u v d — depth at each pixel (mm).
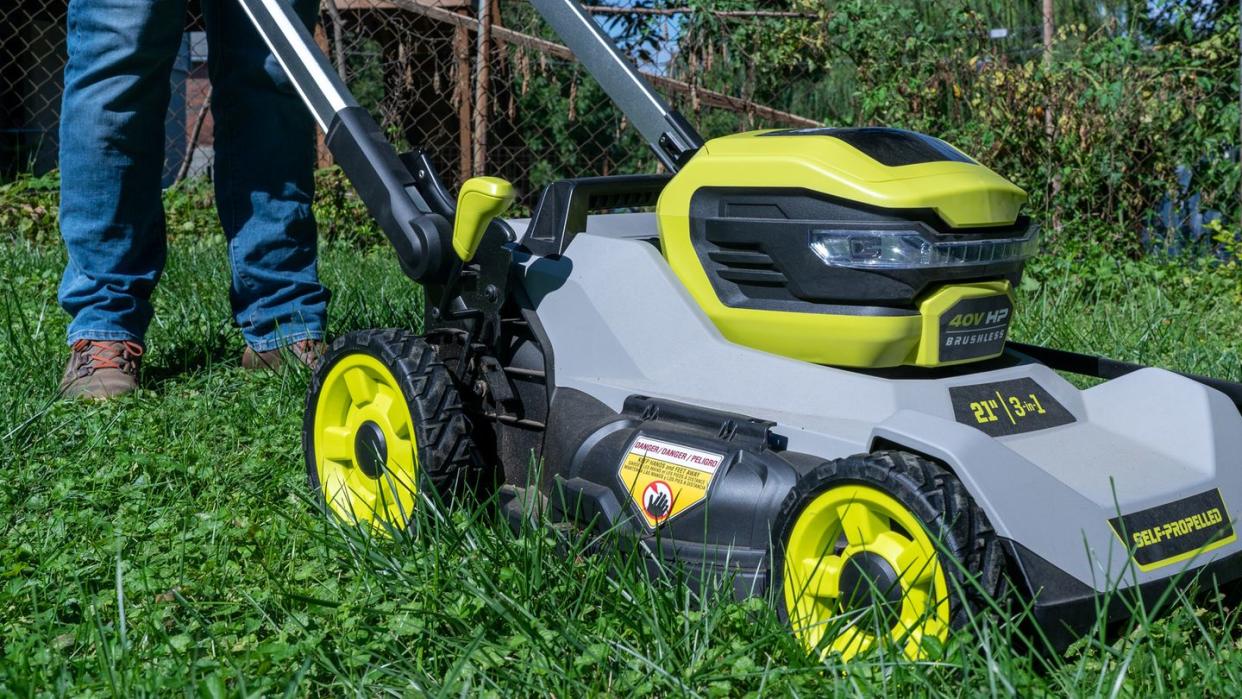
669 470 2170
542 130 8719
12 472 2791
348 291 4867
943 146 2287
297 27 2771
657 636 1820
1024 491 1816
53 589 2164
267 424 3248
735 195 2254
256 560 2297
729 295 2277
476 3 8875
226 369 3816
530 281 2574
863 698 1646
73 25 3482
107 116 3490
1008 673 1632
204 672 1801
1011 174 6309
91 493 2680
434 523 2314
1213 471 2090
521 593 2012
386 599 2092
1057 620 1767
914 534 1769
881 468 1791
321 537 2283
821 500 1884
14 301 4641
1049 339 4383
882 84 6742
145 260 3717
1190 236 6375
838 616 1802
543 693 1756
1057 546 1804
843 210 2102
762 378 2205
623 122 8695
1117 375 2432
